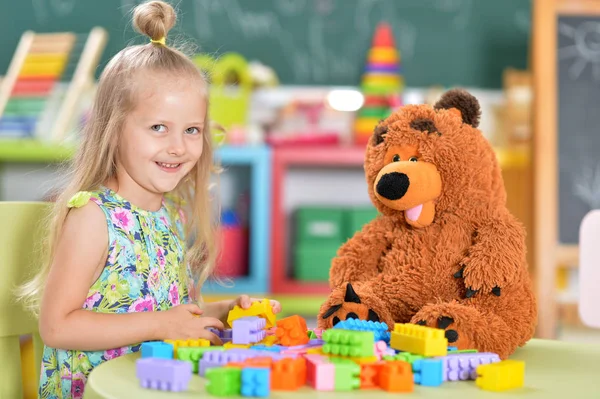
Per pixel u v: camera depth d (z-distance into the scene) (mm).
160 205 1127
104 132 1044
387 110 2562
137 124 1016
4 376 1043
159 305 1068
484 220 924
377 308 911
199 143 1055
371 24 2773
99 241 989
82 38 2684
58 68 2541
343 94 2600
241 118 2506
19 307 1051
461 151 934
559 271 2564
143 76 1019
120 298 1021
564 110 2316
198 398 643
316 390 673
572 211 2301
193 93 1032
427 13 2771
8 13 2689
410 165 927
